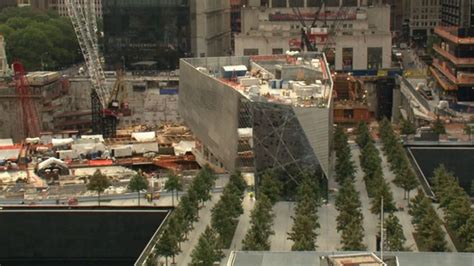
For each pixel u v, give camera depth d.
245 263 163.62
